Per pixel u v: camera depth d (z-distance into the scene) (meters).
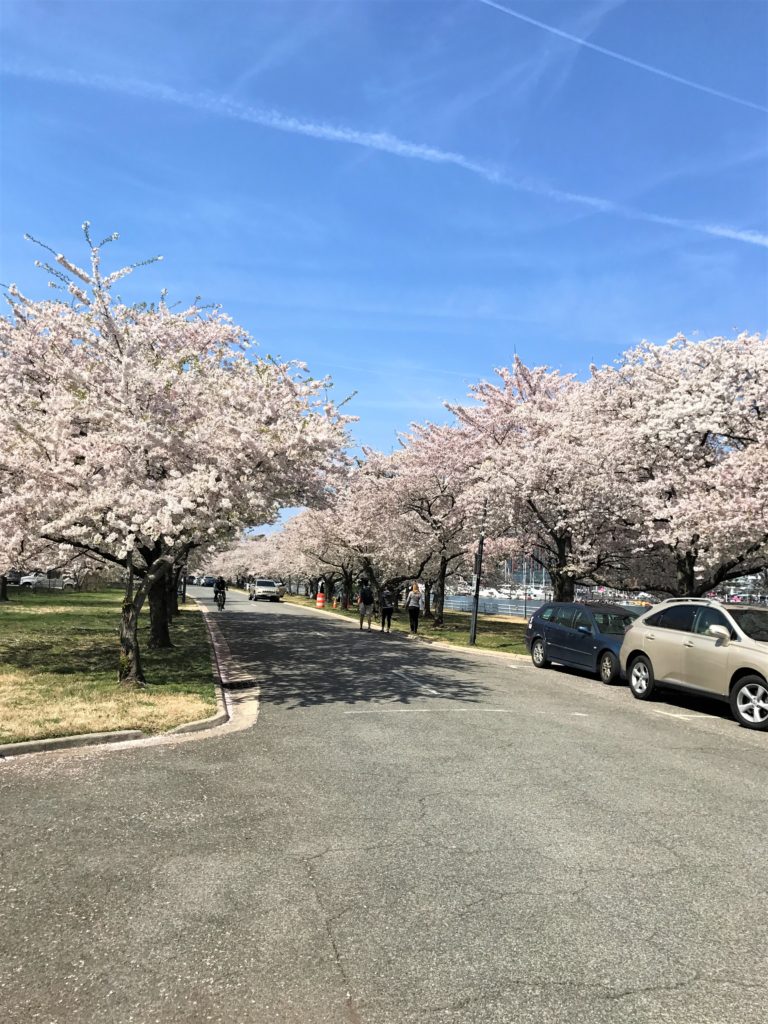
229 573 87.62
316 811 5.23
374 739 7.78
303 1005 2.81
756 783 6.35
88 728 7.52
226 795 5.60
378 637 22.97
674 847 4.67
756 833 4.99
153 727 7.85
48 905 3.64
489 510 21.08
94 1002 2.80
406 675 13.54
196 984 2.94
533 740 7.91
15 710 8.28
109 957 3.14
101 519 10.64
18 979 2.95
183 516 10.42
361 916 3.57
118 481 10.40
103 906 3.63
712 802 5.71
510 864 4.30
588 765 6.81
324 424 12.14
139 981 2.96
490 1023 2.71
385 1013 2.77
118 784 5.85
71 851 4.38
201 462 11.16
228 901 3.72
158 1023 2.69
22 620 22.38
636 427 19.05
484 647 20.58
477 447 25.73
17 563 13.25
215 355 13.72
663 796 5.84
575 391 23.95
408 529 29.34
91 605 32.81
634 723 9.20
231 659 15.29
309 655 16.53
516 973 3.06
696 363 18.11
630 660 11.61
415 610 25.09
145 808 5.23
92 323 11.52
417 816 5.15
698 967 3.15
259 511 12.59
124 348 11.12
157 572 10.81
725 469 15.83
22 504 10.48
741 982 3.04
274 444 11.49
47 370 12.58
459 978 3.02
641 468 20.03
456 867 4.24
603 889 3.97
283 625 26.78
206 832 4.75
